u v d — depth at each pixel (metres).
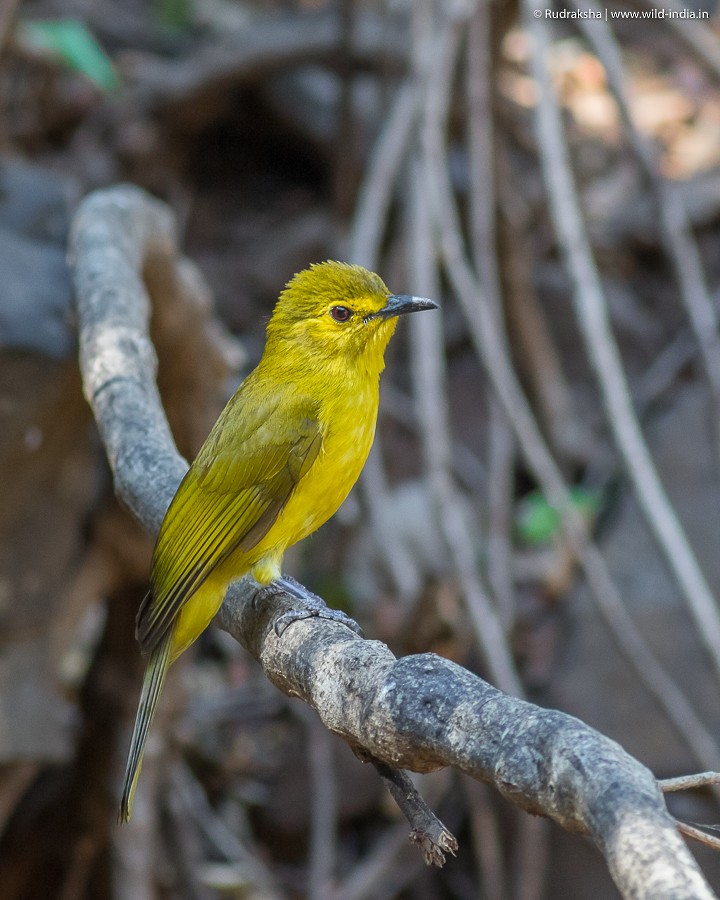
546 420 15.12
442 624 11.77
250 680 13.96
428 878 12.78
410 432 15.60
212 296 16.88
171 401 10.47
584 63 18.67
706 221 16.92
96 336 7.53
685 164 17.78
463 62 13.12
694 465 13.73
